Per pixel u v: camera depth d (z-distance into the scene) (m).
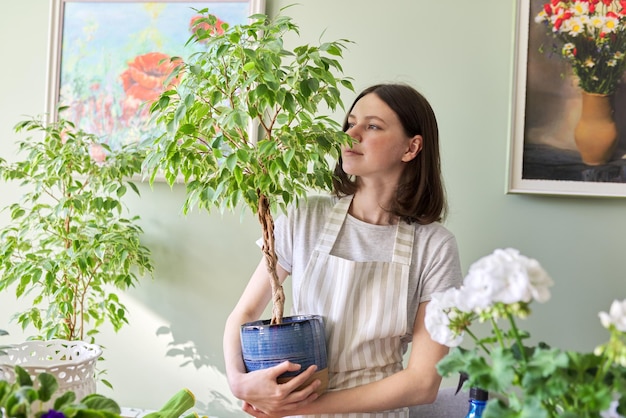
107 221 2.01
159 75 2.12
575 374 0.74
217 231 2.13
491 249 2.02
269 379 1.28
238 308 1.55
